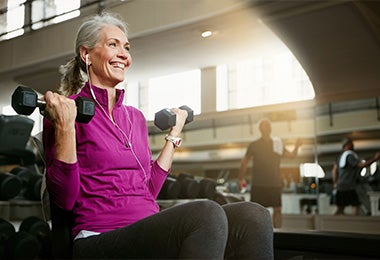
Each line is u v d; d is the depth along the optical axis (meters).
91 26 1.09
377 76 3.97
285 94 5.19
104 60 1.07
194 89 5.04
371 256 1.57
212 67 4.78
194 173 5.43
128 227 0.89
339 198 4.64
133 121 1.12
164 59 4.11
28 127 2.88
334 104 4.61
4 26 1.90
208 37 3.66
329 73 4.06
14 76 1.93
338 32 3.41
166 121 1.14
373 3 3.09
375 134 4.50
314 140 4.79
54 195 0.94
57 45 2.00
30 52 1.95
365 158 4.62
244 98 5.19
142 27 3.34
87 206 0.97
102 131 1.01
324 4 3.08
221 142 5.23
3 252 2.37
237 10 3.19
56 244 0.99
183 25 3.37
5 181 2.91
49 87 1.92
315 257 1.65
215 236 0.81
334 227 4.55
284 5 3.15
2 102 2.00
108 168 0.99
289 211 4.80
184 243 0.80
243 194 4.76
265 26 3.47
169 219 0.83
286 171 4.91
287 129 4.89
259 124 4.64
